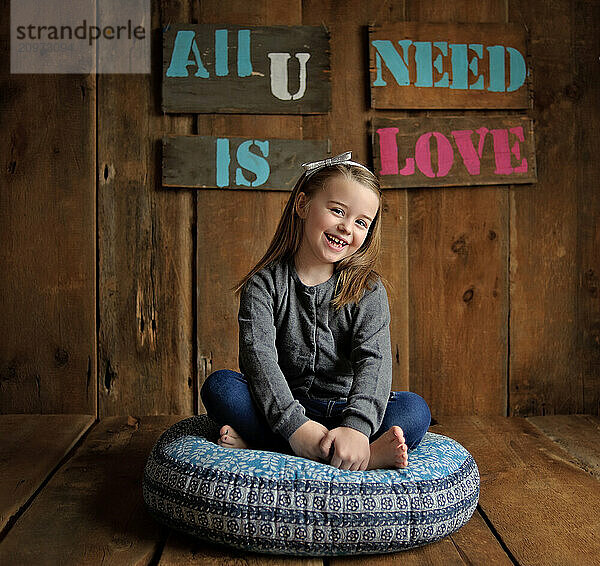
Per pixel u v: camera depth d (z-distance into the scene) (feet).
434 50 8.95
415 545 5.00
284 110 8.84
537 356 9.16
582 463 7.09
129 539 5.20
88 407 8.92
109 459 7.06
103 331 8.91
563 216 9.14
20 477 6.48
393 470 5.17
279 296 5.89
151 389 8.97
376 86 8.88
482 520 5.64
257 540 4.88
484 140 9.00
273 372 5.57
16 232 8.80
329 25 8.91
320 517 4.84
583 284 9.18
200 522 4.99
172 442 5.70
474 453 7.42
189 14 8.82
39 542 5.11
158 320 8.93
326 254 5.68
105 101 8.81
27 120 8.77
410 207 9.04
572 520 5.59
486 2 9.05
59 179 8.81
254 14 8.86
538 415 9.15
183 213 8.89
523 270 9.11
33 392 8.88
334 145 8.94
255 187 8.80
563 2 9.11
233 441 5.60
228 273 8.91
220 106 8.79
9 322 8.84
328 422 5.93
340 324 5.90
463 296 9.09
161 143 8.83
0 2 8.76
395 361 9.06
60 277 8.85
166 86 8.75
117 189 8.85
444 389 9.12
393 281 9.03
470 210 9.07
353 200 5.62
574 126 9.14
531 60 9.07
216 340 8.95
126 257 8.89
